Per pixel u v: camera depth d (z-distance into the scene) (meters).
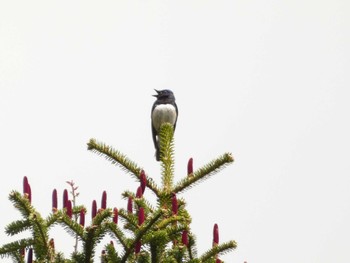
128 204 9.60
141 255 8.85
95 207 9.09
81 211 9.31
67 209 9.34
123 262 8.76
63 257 8.79
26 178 9.20
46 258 8.78
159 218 9.20
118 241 8.84
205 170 10.19
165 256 9.05
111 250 8.75
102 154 10.51
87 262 8.76
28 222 8.97
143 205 9.62
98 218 8.62
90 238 8.66
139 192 9.73
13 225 8.98
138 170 10.48
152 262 8.88
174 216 9.03
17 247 8.95
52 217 8.88
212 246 9.65
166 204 10.08
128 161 10.50
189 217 9.55
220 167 10.21
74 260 8.75
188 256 9.59
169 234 9.05
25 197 9.04
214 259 9.41
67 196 9.43
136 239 8.71
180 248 9.08
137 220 9.12
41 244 8.77
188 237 9.59
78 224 8.77
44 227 8.73
